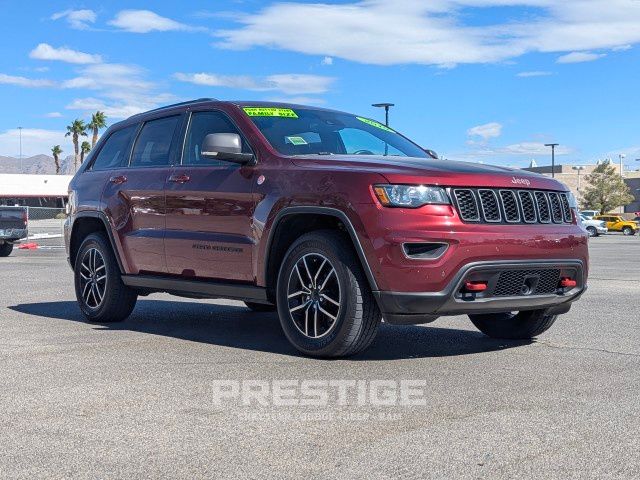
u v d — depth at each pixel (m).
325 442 3.37
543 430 3.54
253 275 5.71
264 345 5.88
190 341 6.07
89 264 7.25
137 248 6.69
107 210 7.02
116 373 4.82
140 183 6.70
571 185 111.69
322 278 5.29
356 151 6.18
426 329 6.75
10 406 4.02
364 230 4.99
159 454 3.22
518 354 5.46
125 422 3.71
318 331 5.29
